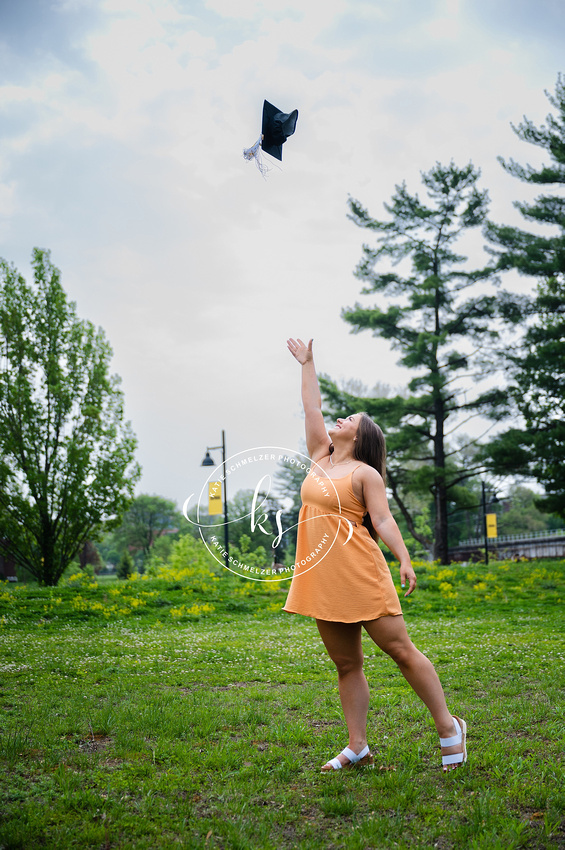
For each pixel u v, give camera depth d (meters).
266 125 4.45
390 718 4.34
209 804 2.90
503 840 2.49
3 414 18.55
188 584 14.55
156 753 3.52
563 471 21.52
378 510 3.37
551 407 22.91
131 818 2.70
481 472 25.05
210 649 7.80
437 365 25.80
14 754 3.44
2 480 18.23
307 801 2.95
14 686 5.52
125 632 9.67
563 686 5.38
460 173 26.33
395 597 3.30
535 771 3.24
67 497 18.73
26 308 19.08
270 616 11.66
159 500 77.56
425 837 2.57
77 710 4.52
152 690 5.39
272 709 4.69
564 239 22.81
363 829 2.61
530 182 23.14
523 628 9.71
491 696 5.07
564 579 15.98
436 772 3.29
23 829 2.55
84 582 15.81
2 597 12.63
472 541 63.78
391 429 27.14
